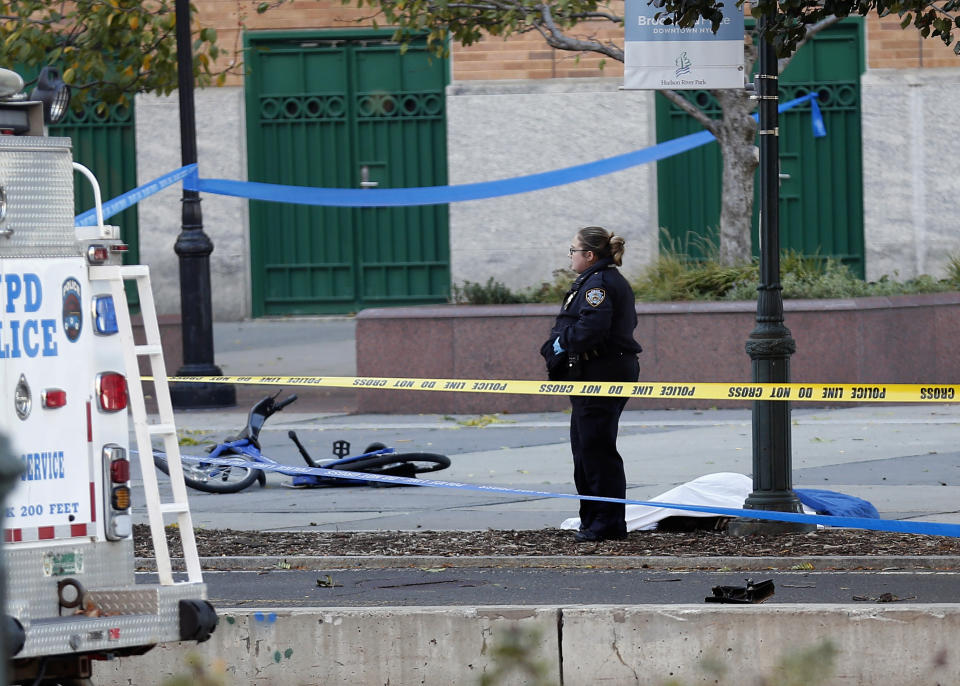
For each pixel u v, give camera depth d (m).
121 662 24.83
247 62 87.19
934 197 85.38
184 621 20.70
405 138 87.69
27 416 20.89
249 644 24.61
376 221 88.50
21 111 22.19
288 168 88.25
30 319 21.03
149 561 33.81
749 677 23.78
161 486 45.94
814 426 54.16
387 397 60.94
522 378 60.16
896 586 29.38
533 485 43.38
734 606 24.03
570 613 24.19
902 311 60.06
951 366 60.84
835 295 61.88
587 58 85.38
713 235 86.25
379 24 86.69
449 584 30.91
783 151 86.50
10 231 20.97
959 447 48.47
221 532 37.50
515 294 65.62
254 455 44.81
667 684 23.86
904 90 85.19
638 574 31.50
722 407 59.78
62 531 21.06
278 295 89.31
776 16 33.75
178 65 59.53
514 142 86.06
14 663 19.59
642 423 55.81
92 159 88.94
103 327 21.66
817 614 23.70
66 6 78.94
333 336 81.88
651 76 39.09
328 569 33.09
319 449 51.25
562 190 86.31
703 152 86.38
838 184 86.44
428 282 88.38
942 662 23.50
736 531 35.12
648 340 59.75
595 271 34.28
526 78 85.88
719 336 59.34
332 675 24.48
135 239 88.69
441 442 52.75
